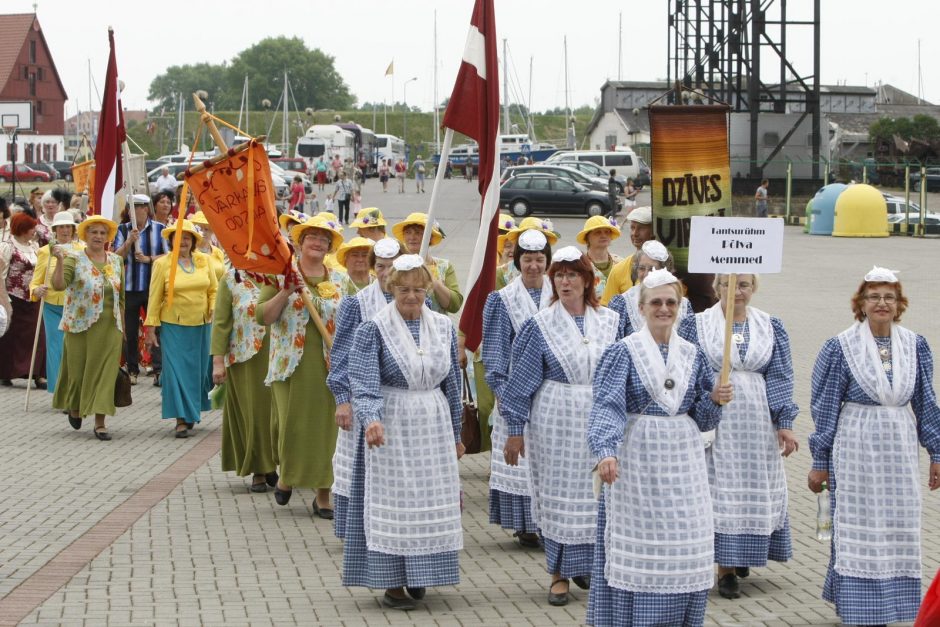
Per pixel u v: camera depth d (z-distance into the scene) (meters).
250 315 10.20
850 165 56.16
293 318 9.51
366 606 7.36
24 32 93.44
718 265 6.39
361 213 10.52
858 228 42.19
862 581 6.89
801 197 48.53
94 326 12.47
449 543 7.29
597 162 66.31
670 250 10.15
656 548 6.16
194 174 9.06
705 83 51.16
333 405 9.55
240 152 8.98
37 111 95.31
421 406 7.24
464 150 86.06
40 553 8.44
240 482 10.78
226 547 8.70
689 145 10.06
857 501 6.91
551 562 7.48
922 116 65.00
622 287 10.01
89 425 13.42
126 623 6.96
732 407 7.66
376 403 7.11
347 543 7.38
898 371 6.90
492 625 7.01
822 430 7.00
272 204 9.07
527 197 49.19
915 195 59.31
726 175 10.11
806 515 9.66
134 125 125.12
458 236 39.38
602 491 6.37
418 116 135.62
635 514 6.20
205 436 12.87
